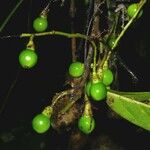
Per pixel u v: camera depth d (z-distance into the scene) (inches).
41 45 28.7
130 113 14.9
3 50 30.0
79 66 15.4
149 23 27.2
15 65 30.7
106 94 14.7
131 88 28.4
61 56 29.0
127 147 29.4
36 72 29.9
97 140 28.6
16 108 30.7
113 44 15.5
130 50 28.1
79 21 22.4
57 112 16.4
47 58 29.2
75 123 17.5
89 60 15.1
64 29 25.8
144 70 28.5
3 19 28.2
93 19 16.0
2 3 28.1
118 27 17.3
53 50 28.8
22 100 30.8
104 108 26.9
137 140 29.6
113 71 18.5
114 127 29.0
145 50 28.1
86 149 27.8
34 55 15.5
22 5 27.2
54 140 27.8
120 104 15.0
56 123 16.6
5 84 31.5
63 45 28.7
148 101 15.0
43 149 28.1
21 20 27.9
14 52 30.2
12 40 29.5
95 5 16.0
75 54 18.1
